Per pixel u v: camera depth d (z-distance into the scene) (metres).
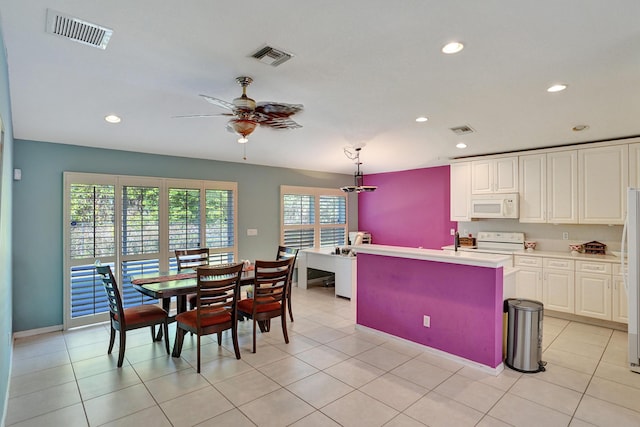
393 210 7.26
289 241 6.59
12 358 3.39
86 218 4.31
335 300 5.62
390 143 5.02
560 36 2.17
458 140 4.79
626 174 4.23
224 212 5.62
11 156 3.37
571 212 4.65
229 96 3.24
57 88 3.03
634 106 3.42
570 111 3.60
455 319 3.35
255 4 1.84
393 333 3.88
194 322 3.22
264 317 3.65
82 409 2.52
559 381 2.95
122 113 3.62
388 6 1.86
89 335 4.04
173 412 2.48
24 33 2.14
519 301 3.27
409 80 2.88
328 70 2.68
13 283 3.90
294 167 6.62
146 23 2.03
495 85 2.98
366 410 2.50
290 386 2.85
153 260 4.80
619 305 4.16
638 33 2.13
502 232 5.64
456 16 1.95
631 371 3.14
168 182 4.98
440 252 3.65
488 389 2.81
